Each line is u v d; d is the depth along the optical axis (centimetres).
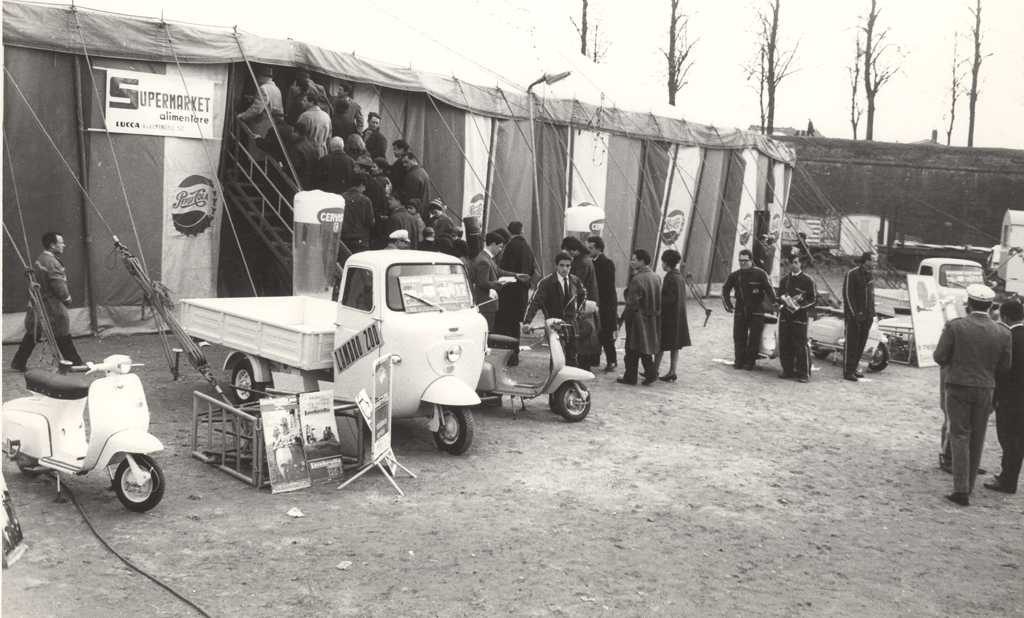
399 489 757
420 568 602
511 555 635
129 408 680
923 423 1181
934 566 669
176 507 693
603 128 2106
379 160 1527
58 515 662
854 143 4025
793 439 1050
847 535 727
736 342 1514
